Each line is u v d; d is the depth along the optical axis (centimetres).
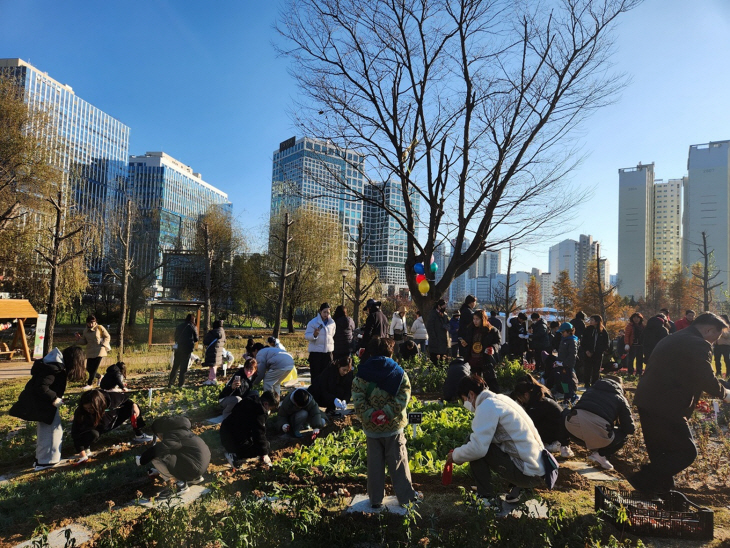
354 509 453
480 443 429
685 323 1176
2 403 1023
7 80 2033
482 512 398
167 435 514
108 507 480
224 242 3809
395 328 1523
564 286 4928
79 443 644
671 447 468
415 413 639
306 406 739
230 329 3944
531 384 619
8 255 2033
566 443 627
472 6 1367
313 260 3641
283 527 402
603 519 423
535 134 1377
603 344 1103
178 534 379
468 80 1427
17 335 1980
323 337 977
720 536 406
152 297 3972
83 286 2383
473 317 930
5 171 1928
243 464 605
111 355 1920
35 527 438
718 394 454
